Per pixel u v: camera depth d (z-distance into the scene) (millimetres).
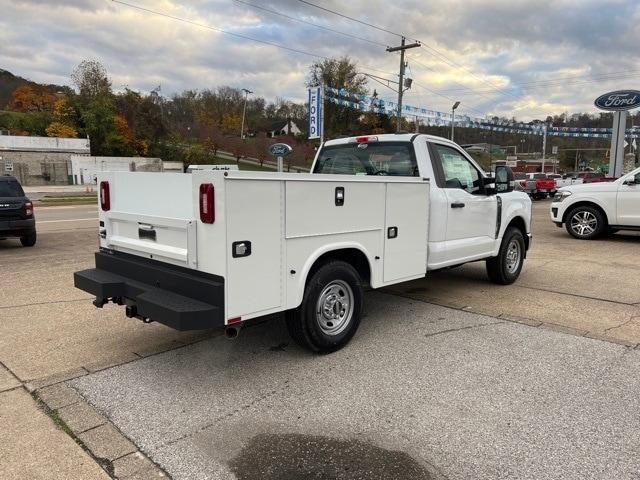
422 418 3322
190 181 3658
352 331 4578
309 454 2930
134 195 4281
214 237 3465
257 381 3895
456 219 5730
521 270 8125
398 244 4871
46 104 71562
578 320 5398
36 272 7820
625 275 7750
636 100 22516
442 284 7121
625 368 4109
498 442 3033
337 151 6211
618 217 11508
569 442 3027
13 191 10266
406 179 4848
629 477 2689
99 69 60750
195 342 4738
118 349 4555
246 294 3588
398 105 31344
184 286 3682
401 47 30703
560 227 13188
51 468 2783
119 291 4211
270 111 97625
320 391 3723
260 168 59281
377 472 2756
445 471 2760
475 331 5039
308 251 3992
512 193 6988
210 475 2730
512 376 3965
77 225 14773
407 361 4273
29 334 4934
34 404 3514
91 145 56531
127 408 3467
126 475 2727
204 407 3484
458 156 6008
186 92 88312
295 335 4246
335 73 58875
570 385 3801
